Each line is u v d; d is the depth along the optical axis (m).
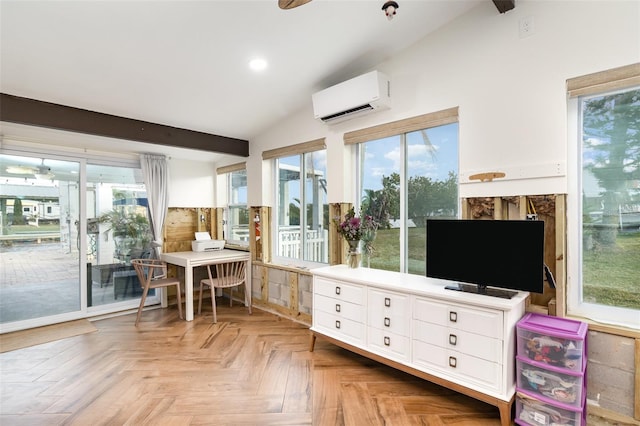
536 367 2.01
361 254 3.30
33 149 3.78
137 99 3.28
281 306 4.29
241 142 4.72
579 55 2.14
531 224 2.13
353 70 3.26
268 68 3.06
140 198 4.71
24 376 2.70
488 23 2.52
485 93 2.53
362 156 3.54
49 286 3.94
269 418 2.16
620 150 2.13
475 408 2.26
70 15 2.15
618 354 2.02
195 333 3.65
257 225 4.67
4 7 2.02
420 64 2.91
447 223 2.49
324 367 2.86
